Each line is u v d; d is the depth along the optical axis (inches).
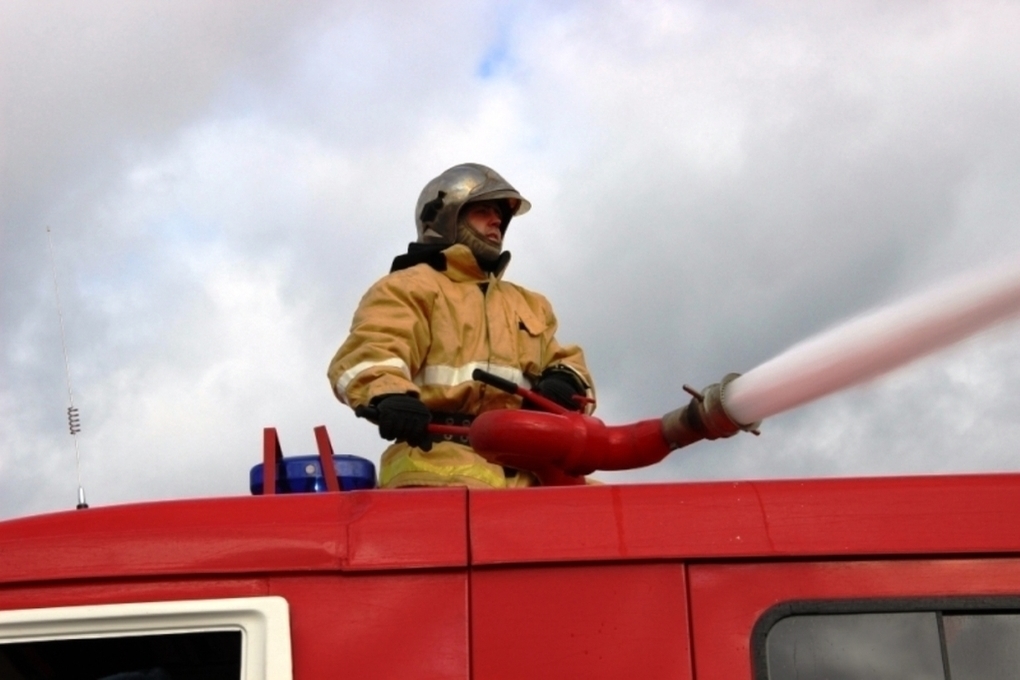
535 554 91.9
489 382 134.8
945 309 92.4
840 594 90.4
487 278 154.3
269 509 94.7
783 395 108.5
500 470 141.2
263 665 89.3
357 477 120.1
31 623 90.3
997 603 89.8
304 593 91.4
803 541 91.7
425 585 91.7
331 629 90.5
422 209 160.4
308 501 95.3
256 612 90.5
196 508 94.9
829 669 89.0
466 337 146.8
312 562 92.0
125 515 94.7
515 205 163.6
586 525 92.9
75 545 93.0
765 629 89.9
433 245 152.9
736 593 90.7
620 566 91.7
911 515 92.4
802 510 92.9
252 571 92.0
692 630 90.0
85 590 91.9
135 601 91.3
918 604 90.0
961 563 91.1
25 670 94.7
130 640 94.3
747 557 91.4
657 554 91.7
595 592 91.1
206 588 91.7
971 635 89.8
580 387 151.5
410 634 90.4
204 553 92.5
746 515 92.8
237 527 93.4
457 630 90.5
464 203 157.4
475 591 91.4
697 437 119.7
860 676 88.8
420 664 89.7
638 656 89.5
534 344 153.4
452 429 134.3
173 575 92.0
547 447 119.7
